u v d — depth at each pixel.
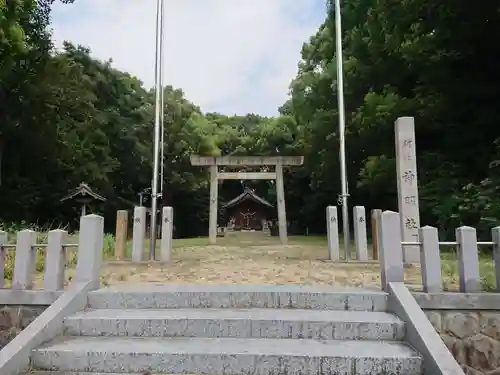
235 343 3.80
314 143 22.09
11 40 12.08
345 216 9.80
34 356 3.60
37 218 18.33
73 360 3.58
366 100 15.67
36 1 15.39
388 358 3.46
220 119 36.81
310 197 27.95
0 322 4.55
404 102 13.88
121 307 4.55
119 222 9.34
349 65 17.61
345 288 4.90
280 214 15.23
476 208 9.83
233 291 4.63
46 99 16.80
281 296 4.58
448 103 12.66
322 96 20.52
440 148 14.25
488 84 11.86
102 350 3.60
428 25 11.70
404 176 8.59
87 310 4.43
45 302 4.54
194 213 29.19
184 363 3.52
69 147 18.94
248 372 3.48
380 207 20.23
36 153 18.17
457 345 4.27
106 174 21.81
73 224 18.73
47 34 17.11
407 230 8.40
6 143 17.50
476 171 12.41
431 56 11.86
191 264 8.41
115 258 9.23
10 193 17.64
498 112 12.12
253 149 30.58
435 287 4.48
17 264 4.70
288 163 15.29
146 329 4.05
